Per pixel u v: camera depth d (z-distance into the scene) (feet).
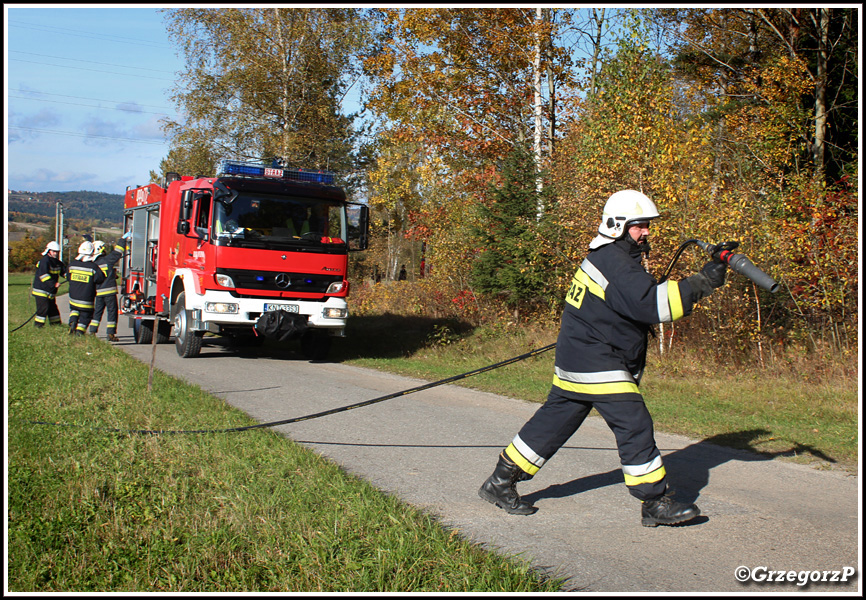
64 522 12.17
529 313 52.95
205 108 88.22
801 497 15.43
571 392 13.58
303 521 12.44
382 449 19.66
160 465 16.11
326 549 11.28
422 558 11.05
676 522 13.08
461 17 58.85
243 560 11.00
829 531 13.17
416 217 64.49
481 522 13.64
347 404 26.73
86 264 47.52
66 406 22.25
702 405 27.30
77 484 14.17
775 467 18.04
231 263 38.14
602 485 16.35
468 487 16.03
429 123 61.98
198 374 33.83
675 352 39.17
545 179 51.55
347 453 19.07
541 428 13.94
